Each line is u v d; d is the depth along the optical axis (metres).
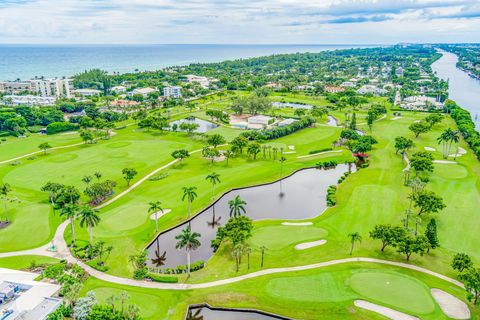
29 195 149.00
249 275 98.12
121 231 121.19
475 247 108.88
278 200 148.38
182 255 111.38
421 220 123.12
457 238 113.69
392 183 155.12
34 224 125.25
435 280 94.06
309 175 176.12
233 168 179.12
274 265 102.12
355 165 187.75
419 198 123.69
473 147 194.75
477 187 149.62
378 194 144.38
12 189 154.25
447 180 157.00
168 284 95.44
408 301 86.25
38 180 164.00
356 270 98.12
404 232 103.12
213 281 96.19
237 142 192.62
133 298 89.31
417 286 91.31
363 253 106.12
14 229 122.00
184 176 168.62
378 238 105.75
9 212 134.38
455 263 92.19
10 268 100.75
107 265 103.06
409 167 173.88
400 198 140.75
